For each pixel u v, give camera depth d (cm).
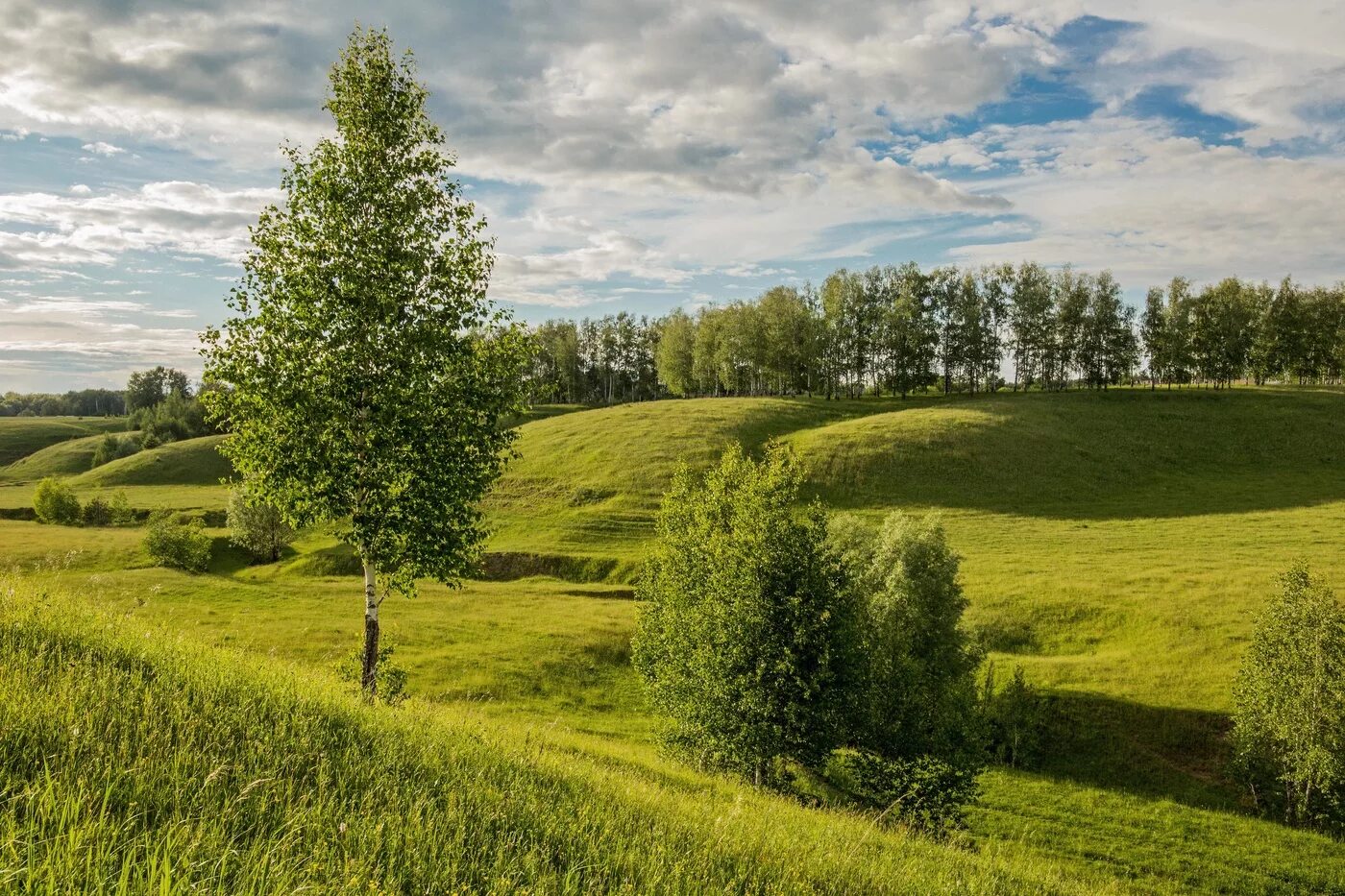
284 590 4959
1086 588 5000
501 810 696
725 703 2406
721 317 14338
